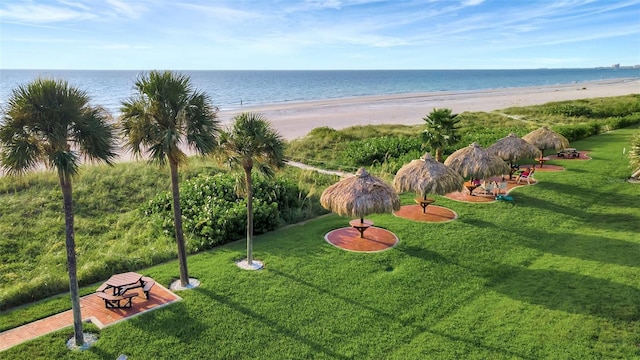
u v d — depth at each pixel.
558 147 24.23
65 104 8.27
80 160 8.84
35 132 8.24
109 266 13.26
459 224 16.52
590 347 9.05
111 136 9.10
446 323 10.12
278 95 109.12
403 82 192.38
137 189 21.89
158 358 8.84
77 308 9.12
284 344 9.34
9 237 16.56
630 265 12.69
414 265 13.11
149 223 17.66
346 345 9.34
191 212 17.27
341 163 28.94
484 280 12.20
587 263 12.98
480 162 19.30
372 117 56.56
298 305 10.87
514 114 52.72
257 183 19.00
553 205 18.62
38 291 11.77
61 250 15.98
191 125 10.70
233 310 10.61
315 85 161.88
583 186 21.19
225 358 8.88
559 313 10.34
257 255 14.00
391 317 10.40
